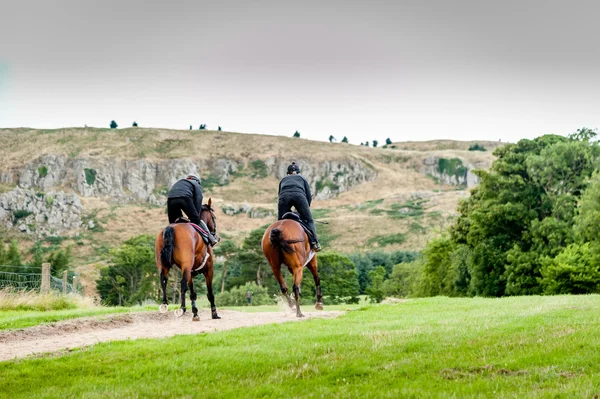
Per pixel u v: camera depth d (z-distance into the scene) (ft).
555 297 71.00
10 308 79.00
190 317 60.23
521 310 52.44
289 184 54.85
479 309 56.70
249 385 28.89
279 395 27.07
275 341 38.27
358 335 39.60
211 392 27.78
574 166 171.53
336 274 247.70
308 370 30.76
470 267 177.58
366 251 463.01
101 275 260.83
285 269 259.80
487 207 171.94
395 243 473.67
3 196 524.93
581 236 150.61
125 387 29.19
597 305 52.80
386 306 64.59
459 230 190.39
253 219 589.73
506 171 173.06
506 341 35.40
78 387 29.48
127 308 70.03
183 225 51.70
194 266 53.83
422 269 234.17
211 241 54.70
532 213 166.20
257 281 278.67
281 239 50.49
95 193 616.80
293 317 55.31
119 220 549.13
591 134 177.78
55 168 633.61
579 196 168.96
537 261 155.33
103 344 39.47
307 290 241.55
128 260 249.34
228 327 48.96
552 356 31.17
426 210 558.97
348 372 30.12
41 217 518.37
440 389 26.68
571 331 37.47
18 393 29.60
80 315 59.11
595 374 27.40
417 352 33.86
